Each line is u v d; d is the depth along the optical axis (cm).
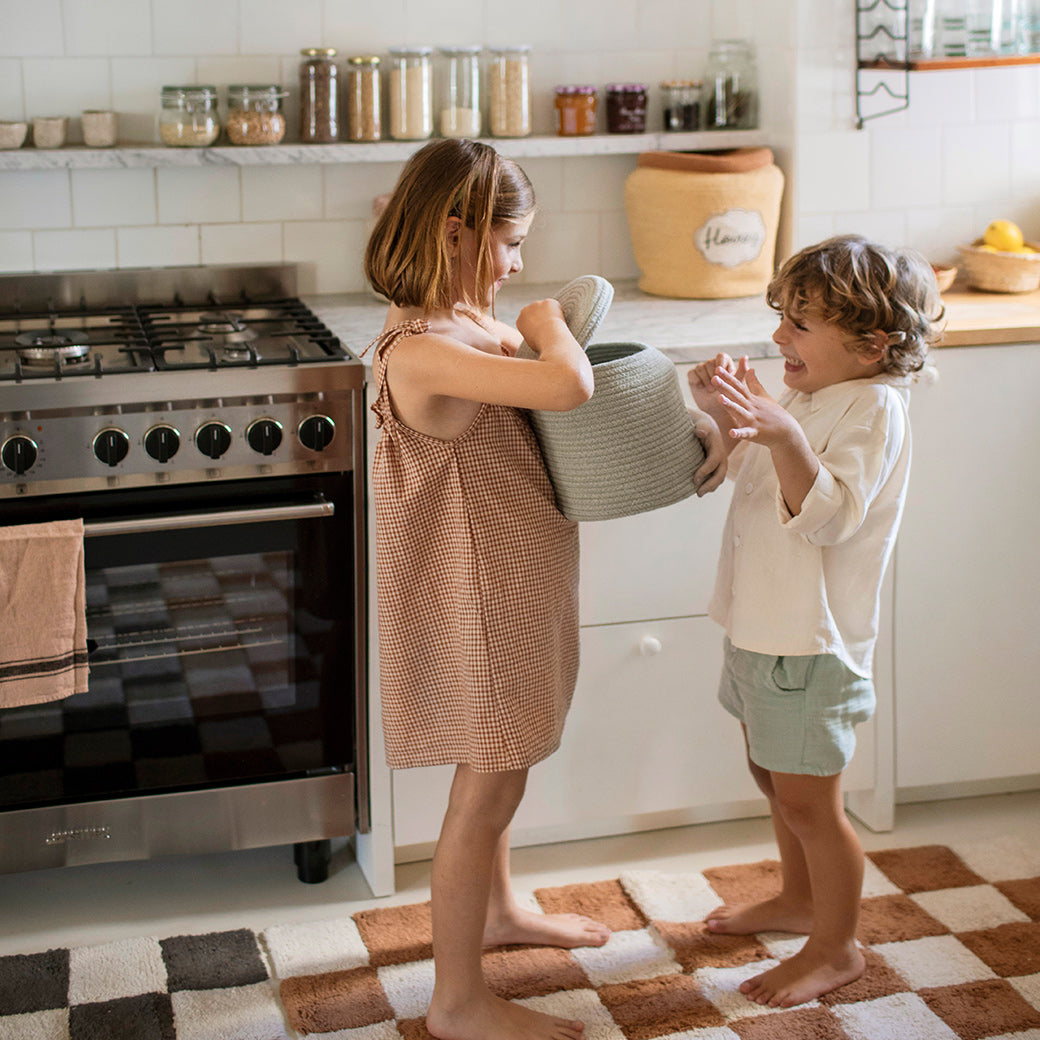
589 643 230
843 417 182
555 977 204
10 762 212
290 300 266
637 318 246
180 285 265
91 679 211
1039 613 247
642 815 248
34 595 198
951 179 273
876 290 177
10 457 196
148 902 227
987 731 251
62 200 259
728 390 167
